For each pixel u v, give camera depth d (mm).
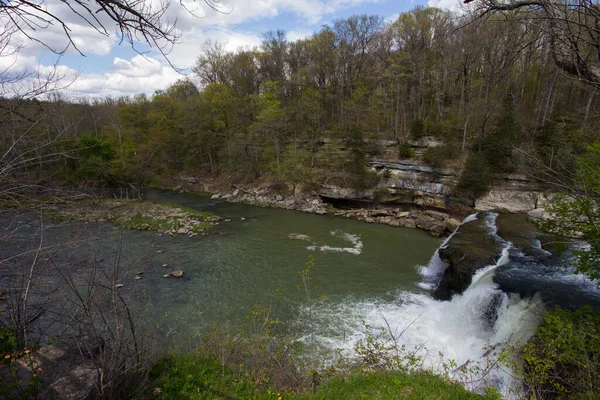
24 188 5414
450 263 18750
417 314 15445
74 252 9844
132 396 5934
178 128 53938
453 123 38375
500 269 15688
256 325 14102
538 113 31750
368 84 49594
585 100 25219
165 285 17797
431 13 45844
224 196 45125
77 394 5156
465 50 34938
